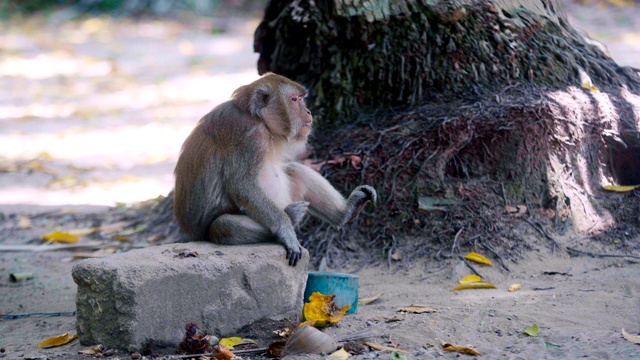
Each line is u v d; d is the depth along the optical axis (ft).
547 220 28.96
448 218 29.14
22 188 44.52
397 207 29.68
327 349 20.76
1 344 23.36
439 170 29.94
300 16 32.73
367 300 25.09
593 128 30.55
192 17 100.73
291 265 23.67
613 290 24.22
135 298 20.80
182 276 21.50
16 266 31.91
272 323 22.82
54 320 25.73
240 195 24.64
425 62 31.63
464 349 20.17
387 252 28.86
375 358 20.13
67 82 75.00
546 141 29.81
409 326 22.26
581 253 27.58
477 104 30.35
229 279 22.29
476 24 31.83
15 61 83.25
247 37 90.07
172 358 20.72
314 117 32.55
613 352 19.30
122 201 41.52
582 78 31.94
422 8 31.83
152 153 51.67
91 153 52.37
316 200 27.37
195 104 64.69
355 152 30.58
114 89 71.56
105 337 21.35
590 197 29.68
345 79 32.53
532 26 32.65
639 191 29.60
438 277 27.20
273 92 25.31
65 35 94.68
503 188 29.76
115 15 102.12
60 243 34.94
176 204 26.02
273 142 25.73
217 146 25.17
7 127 59.93
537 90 31.09
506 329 21.72
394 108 32.01
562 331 21.21
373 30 31.94
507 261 27.55
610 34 72.69
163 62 80.79
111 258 22.00
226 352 20.51
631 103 31.35
